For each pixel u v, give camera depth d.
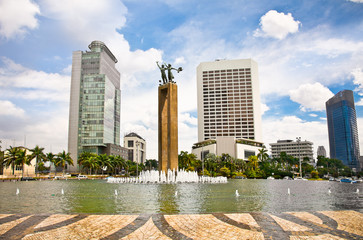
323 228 11.34
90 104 142.50
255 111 189.50
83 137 139.62
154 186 43.00
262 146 172.50
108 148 144.25
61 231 10.96
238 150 154.00
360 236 10.26
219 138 157.12
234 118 189.88
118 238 10.06
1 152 85.25
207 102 196.00
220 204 20.08
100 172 131.50
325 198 24.70
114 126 165.88
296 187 42.50
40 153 84.81
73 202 21.48
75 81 148.88
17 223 12.24
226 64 198.12
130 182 59.06
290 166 160.12
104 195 27.27
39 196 26.61
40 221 12.62
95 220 12.80
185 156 110.56
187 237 10.16
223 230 11.06
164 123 59.59
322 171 157.62
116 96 172.88
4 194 29.03
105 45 163.50
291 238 10.00
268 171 114.88
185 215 13.81
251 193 29.88
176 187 40.34
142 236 10.31
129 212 16.41
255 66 199.00
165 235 10.41
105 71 157.38
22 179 73.94
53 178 90.00
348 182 67.69
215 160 129.25
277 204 20.16
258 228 11.33
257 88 196.38
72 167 139.62
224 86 195.62
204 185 46.06
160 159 58.50
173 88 58.56
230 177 110.75
